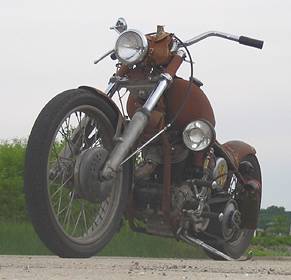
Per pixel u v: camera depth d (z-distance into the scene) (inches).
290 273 131.9
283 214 464.8
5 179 406.3
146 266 146.4
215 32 195.2
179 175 193.8
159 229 194.5
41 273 117.6
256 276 120.3
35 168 154.7
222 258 218.5
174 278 113.0
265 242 428.5
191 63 190.1
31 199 155.6
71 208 165.9
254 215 216.7
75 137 164.9
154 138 180.1
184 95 187.6
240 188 217.0
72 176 163.5
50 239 158.9
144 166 189.2
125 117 177.9
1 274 115.3
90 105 165.3
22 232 301.6
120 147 169.2
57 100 160.6
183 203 191.3
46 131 156.1
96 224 172.1
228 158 209.6
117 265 146.9
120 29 187.2
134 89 183.9
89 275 115.0
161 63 183.5
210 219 201.8
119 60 178.2
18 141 456.8
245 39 194.9
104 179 165.5
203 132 185.8
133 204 190.1
